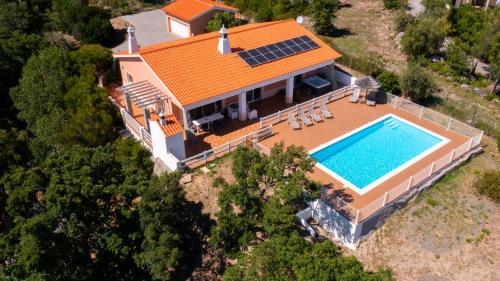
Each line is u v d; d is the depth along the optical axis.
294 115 34.50
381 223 25.70
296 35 40.56
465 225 25.66
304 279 16.39
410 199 26.94
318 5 51.66
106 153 23.06
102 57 41.91
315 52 38.81
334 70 40.47
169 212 22.42
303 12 58.78
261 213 21.83
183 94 31.08
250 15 59.38
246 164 22.39
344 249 24.66
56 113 34.91
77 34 55.84
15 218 20.91
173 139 28.17
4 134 32.78
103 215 22.53
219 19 53.34
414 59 44.50
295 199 21.42
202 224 26.14
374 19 58.16
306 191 22.70
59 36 53.47
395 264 23.64
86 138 31.11
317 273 16.59
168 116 29.36
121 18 64.12
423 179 27.94
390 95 37.62
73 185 20.92
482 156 31.69
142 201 21.31
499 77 37.59
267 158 22.89
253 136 31.89
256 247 19.20
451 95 38.59
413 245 24.53
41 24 60.25
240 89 32.91
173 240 21.83
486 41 40.03
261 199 22.33
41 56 41.16
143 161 27.17
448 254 23.97
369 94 38.22
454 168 29.88
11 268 19.91
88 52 41.78
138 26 60.81
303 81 40.22
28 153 34.09
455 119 36.16
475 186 28.36
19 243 19.67
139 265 22.22
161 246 21.22
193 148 31.03
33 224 19.16
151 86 33.59
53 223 20.44
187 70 33.34
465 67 40.97
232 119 34.94
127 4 69.44
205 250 25.45
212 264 25.05
